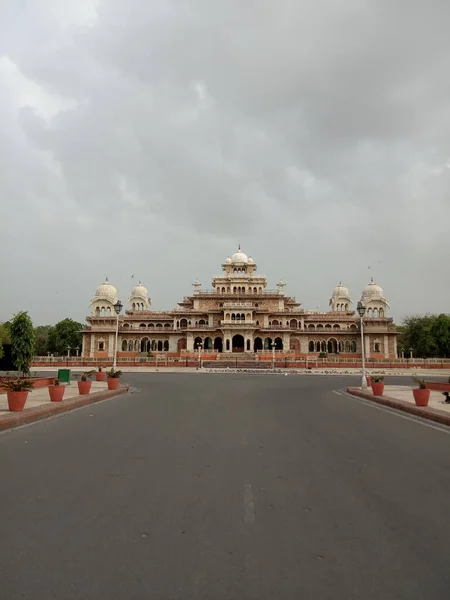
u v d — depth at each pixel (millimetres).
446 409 18250
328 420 16047
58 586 4375
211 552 5121
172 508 6582
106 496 7133
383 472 8703
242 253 99625
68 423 15188
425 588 4367
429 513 6422
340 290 106188
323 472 8688
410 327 100000
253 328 86000
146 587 4367
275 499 7023
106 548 5211
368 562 4898
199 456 10039
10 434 13023
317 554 5082
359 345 91000
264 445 11297
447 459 9898
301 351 91062
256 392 28000
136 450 10688
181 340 91875
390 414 18250
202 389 30328
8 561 4887
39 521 6043
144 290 104000
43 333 120750
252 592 4273
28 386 16938
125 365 75625
